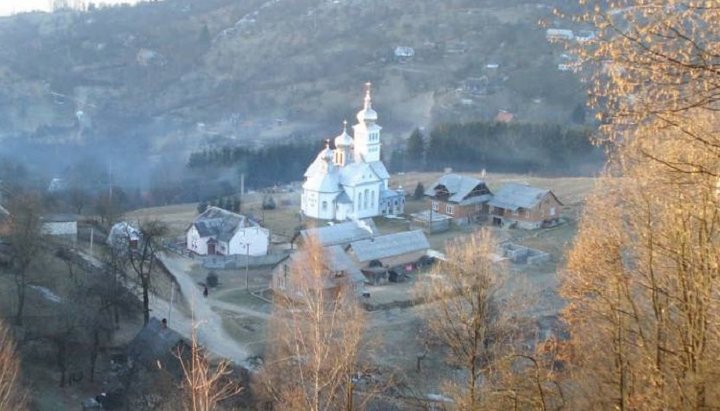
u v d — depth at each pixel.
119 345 62.66
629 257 27.69
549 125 148.25
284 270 75.00
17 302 62.84
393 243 87.19
